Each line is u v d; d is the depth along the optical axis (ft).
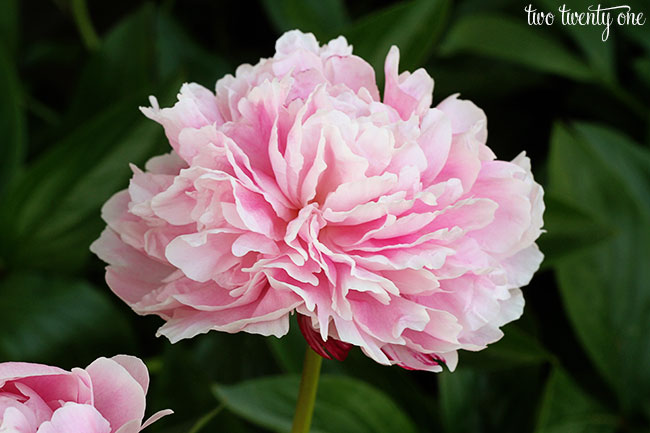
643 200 3.08
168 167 2.39
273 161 2.28
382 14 2.81
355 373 2.88
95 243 2.38
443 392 2.87
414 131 2.29
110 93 3.09
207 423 2.66
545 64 3.26
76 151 2.82
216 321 2.28
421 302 2.31
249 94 2.30
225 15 4.02
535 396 2.93
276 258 2.28
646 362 2.95
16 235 2.84
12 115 2.99
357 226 2.31
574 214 2.81
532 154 3.65
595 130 3.13
